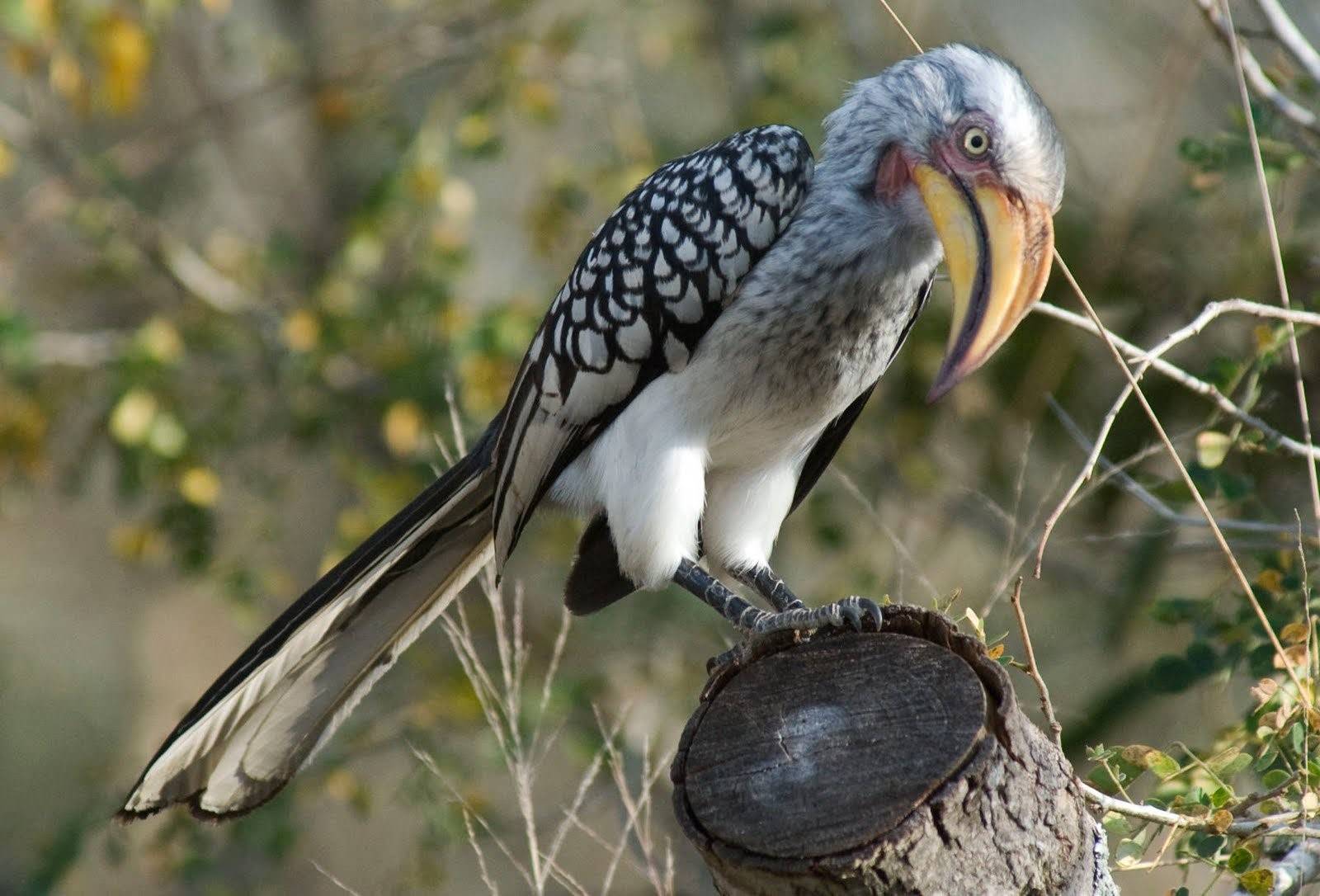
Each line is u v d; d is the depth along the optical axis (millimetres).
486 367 11148
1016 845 4801
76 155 12445
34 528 17531
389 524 7312
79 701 16453
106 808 10984
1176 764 5918
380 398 11562
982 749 4812
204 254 12914
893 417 11227
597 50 13641
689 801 5031
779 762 4977
